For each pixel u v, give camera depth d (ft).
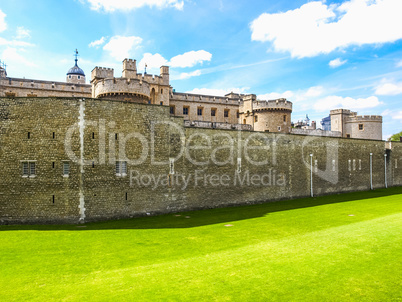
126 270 45.24
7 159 75.56
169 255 51.75
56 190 75.87
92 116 79.30
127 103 84.33
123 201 82.43
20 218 75.05
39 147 76.02
